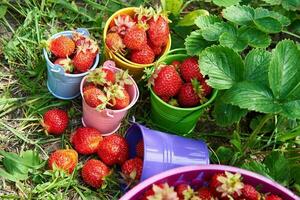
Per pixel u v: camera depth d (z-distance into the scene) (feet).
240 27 2.60
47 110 2.55
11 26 2.73
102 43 2.74
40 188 2.33
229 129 2.69
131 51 2.52
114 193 2.43
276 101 2.28
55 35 2.47
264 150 2.64
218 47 2.41
